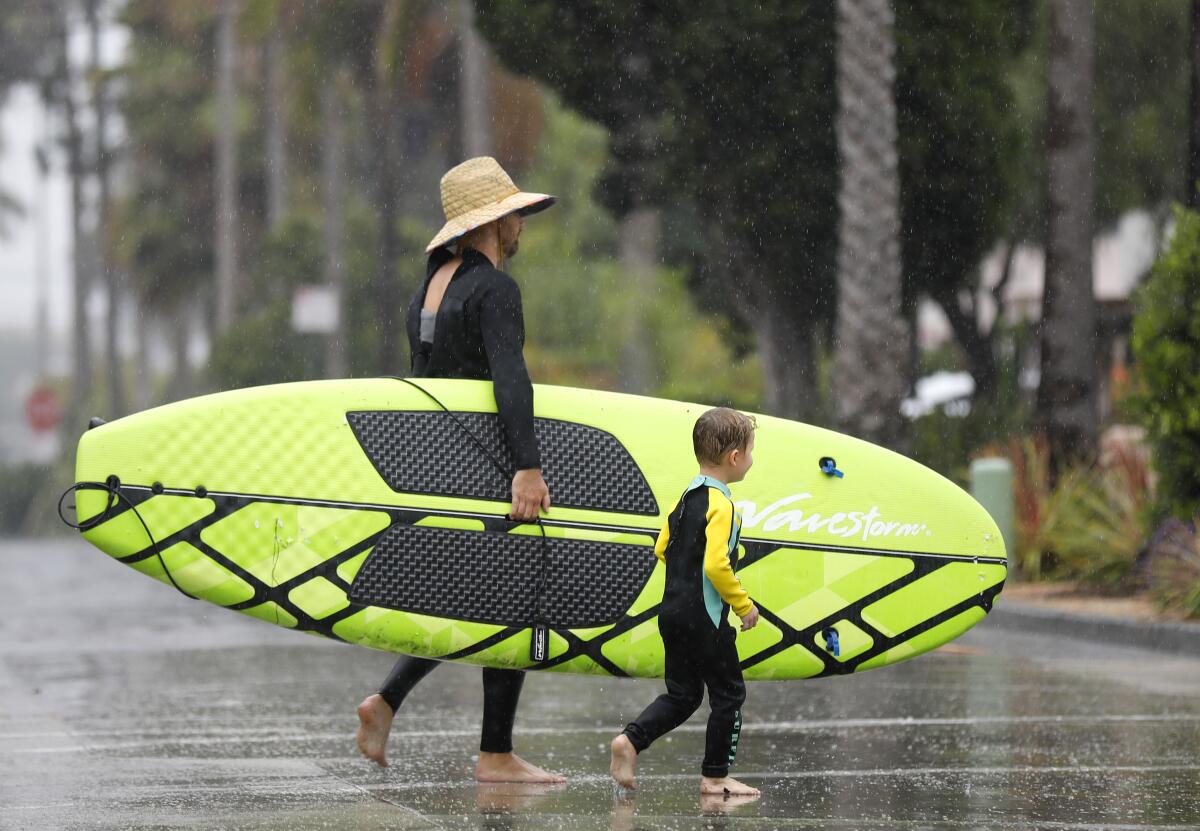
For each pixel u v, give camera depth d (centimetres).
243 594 1675
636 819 1506
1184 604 3453
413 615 1681
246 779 1777
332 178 10112
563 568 1697
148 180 15300
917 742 2066
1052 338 4859
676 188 5697
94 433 1666
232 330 9731
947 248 5862
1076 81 4850
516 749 2006
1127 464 4162
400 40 8562
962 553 1814
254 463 1681
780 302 6016
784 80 5500
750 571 1767
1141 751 1980
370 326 10019
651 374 10050
